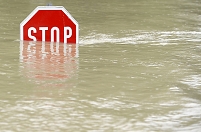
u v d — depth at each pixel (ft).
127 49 29.78
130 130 16.46
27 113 17.99
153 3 55.01
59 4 52.60
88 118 17.58
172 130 16.49
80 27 37.83
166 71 24.32
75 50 29.22
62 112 18.17
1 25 38.40
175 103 19.36
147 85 21.77
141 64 25.77
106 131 16.34
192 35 35.14
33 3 53.26
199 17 44.83
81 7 50.57
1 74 23.26
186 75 23.58
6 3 52.80
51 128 16.57
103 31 36.24
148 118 17.66
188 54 28.48
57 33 31.73
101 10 48.42
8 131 16.22
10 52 28.32
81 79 22.62
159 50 29.53
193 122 17.28
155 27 38.47
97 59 26.84
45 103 19.13
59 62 25.99
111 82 22.18
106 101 19.52
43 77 22.85
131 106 18.95
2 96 19.92
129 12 47.24
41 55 27.68
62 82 22.07
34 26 31.91
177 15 45.75
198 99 19.90
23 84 21.65
